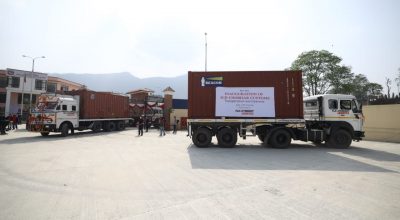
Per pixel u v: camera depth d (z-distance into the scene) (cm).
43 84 4688
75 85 5594
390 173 726
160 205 451
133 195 507
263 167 803
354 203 468
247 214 411
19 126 2909
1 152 1077
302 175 695
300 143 1542
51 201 469
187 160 922
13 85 4338
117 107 2522
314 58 3288
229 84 1315
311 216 405
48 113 1716
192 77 1327
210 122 1297
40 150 1143
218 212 419
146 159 932
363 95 4362
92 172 709
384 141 1666
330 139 1295
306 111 1440
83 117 2027
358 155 1069
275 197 500
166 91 2870
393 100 2259
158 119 3173
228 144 1295
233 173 715
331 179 652
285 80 1301
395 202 474
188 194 516
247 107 1299
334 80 3186
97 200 476
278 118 1284
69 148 1221
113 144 1413
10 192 523
